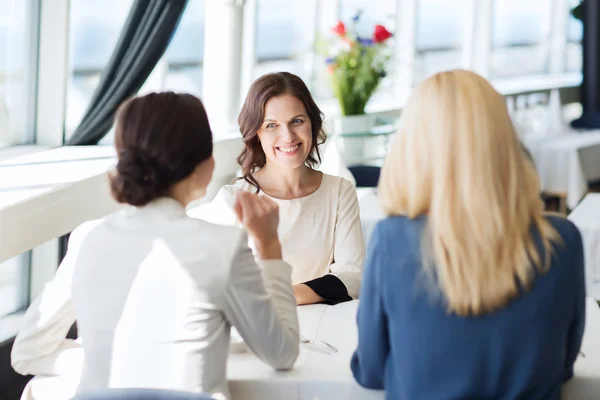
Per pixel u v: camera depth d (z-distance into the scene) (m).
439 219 1.57
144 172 1.68
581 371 1.91
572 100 9.58
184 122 1.69
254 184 2.69
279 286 1.83
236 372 1.93
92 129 4.31
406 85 8.05
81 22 4.36
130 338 1.70
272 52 6.84
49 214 3.12
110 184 1.71
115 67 4.25
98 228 1.78
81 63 4.42
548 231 1.59
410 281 1.59
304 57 7.17
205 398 1.54
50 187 3.19
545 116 6.92
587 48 8.80
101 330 1.72
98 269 1.73
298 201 2.67
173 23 4.26
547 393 1.63
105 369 1.73
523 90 8.76
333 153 4.30
